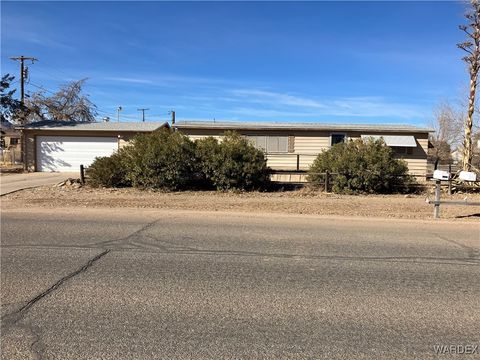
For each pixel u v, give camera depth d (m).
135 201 12.71
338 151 15.43
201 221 9.33
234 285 4.99
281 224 9.02
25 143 25.34
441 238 7.69
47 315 4.09
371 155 14.62
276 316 4.12
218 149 15.19
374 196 14.18
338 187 14.82
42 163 25.38
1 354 3.34
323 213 10.69
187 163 15.07
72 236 7.61
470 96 15.82
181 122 25.58
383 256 6.36
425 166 23.31
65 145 25.33
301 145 23.61
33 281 5.07
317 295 4.69
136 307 4.30
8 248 6.69
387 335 3.73
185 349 3.45
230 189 15.02
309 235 7.85
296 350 3.44
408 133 23.25
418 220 9.71
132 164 15.41
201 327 3.86
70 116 41.41
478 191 15.14
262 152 15.59
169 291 4.77
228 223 9.09
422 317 4.12
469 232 8.30
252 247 6.84
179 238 7.49
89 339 3.60
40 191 15.28
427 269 5.71
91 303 4.40
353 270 5.63
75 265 5.75
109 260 6.01
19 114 28.64
